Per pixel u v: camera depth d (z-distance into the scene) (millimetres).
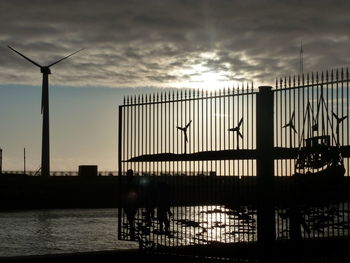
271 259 14438
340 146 13211
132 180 17516
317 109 13570
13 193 97062
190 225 16297
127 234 17984
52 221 71875
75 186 103000
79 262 16359
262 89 14672
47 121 91812
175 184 16438
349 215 13711
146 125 16844
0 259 15430
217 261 15445
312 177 13906
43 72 88375
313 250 14359
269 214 14492
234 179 15078
